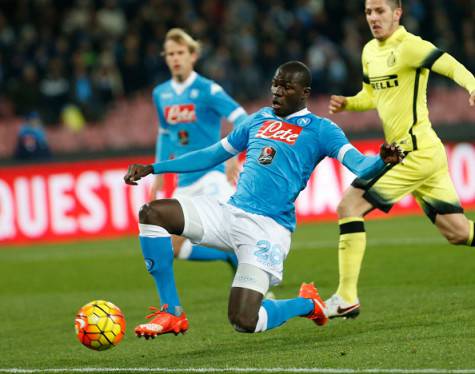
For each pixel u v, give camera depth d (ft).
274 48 222.07
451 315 78.48
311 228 162.30
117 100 215.92
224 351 70.33
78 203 172.55
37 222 172.14
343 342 70.08
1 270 137.80
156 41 222.89
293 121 68.80
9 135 204.44
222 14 233.55
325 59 219.61
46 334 85.40
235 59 220.23
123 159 173.06
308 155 67.87
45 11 232.32
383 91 82.07
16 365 70.33
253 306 65.36
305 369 59.98
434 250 123.75
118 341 66.85
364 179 79.36
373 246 132.05
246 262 66.33
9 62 219.41
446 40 226.79
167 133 102.78
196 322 86.12
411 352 63.52
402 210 174.81
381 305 88.17
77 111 209.15
